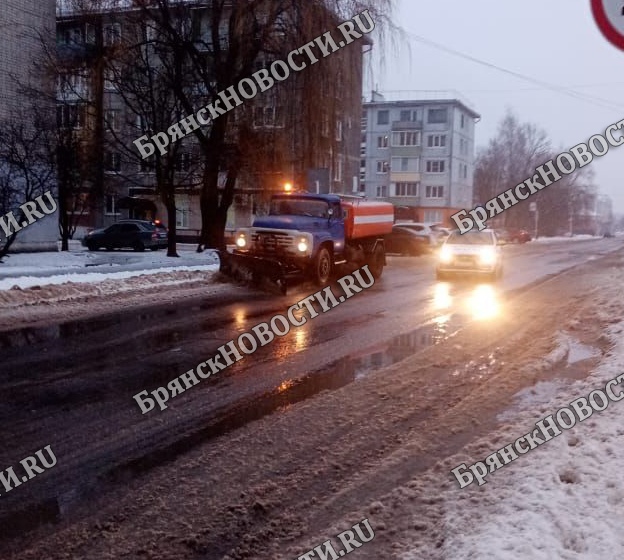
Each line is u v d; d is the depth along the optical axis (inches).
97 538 144.8
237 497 165.5
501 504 151.6
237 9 726.5
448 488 168.4
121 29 747.4
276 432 212.7
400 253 1216.8
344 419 226.4
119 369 288.2
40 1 846.5
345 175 1224.8
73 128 769.6
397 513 156.6
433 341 365.1
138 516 154.9
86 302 476.7
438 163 2470.5
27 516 154.5
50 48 799.7
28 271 530.6
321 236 609.6
